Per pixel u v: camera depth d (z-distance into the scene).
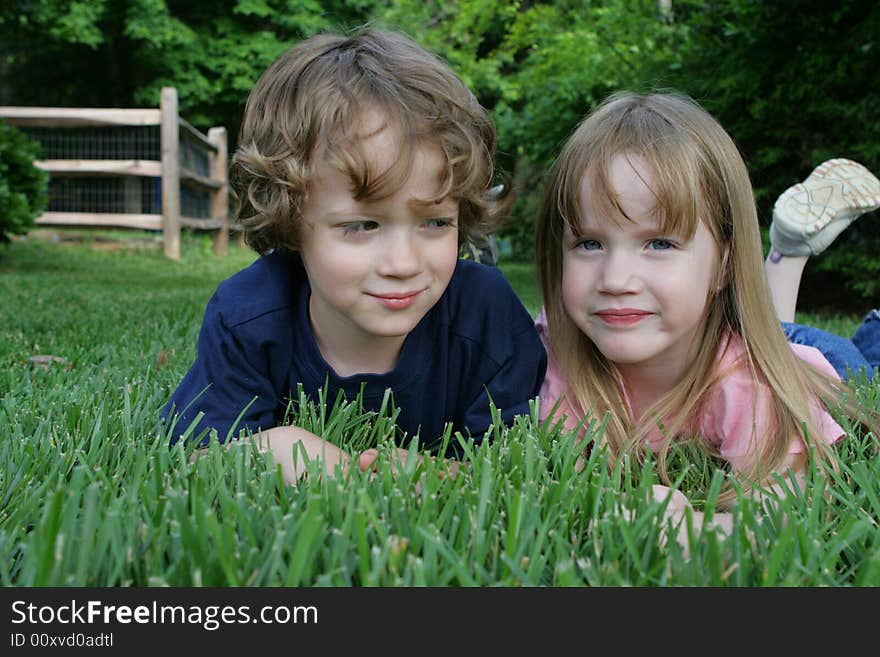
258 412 1.58
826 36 5.37
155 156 12.71
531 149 8.38
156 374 2.15
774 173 5.86
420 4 11.04
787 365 1.62
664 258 1.51
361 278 1.34
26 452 1.31
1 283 5.84
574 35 8.20
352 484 1.10
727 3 5.83
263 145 1.42
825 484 1.22
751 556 0.96
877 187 2.49
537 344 1.76
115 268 8.50
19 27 15.35
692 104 1.66
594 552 0.98
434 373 1.67
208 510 0.90
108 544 0.94
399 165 1.28
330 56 1.40
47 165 10.05
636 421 1.78
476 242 1.78
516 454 1.28
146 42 16.12
